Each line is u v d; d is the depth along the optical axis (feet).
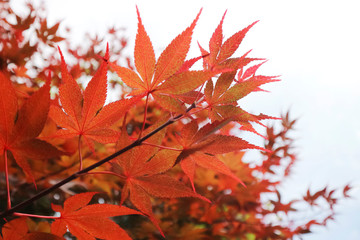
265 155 3.46
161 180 1.70
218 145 1.70
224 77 1.75
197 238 3.48
